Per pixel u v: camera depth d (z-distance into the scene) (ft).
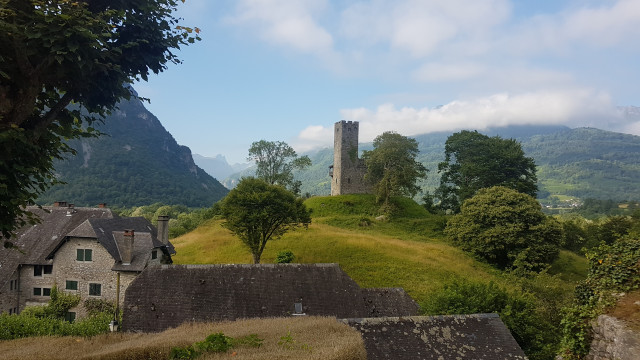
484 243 149.89
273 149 254.88
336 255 140.15
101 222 104.47
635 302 43.50
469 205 165.78
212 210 264.11
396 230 195.52
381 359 48.98
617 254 49.44
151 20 38.09
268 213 122.01
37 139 32.35
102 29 32.50
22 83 30.12
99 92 37.19
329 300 77.36
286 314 73.56
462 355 51.52
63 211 119.75
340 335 38.65
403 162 220.02
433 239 184.34
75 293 96.99
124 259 96.84
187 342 35.29
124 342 40.24
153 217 328.90
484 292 71.77
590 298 49.37
